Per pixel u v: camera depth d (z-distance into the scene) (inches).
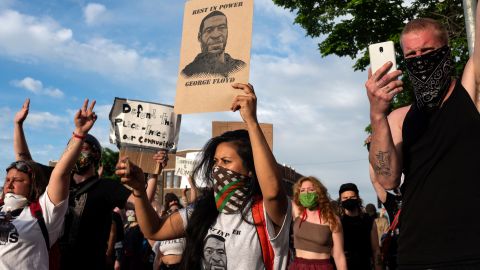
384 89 84.4
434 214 83.6
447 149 84.9
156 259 297.1
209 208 104.7
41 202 140.2
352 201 247.9
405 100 503.5
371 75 92.6
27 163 146.9
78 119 134.3
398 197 160.7
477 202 81.0
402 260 87.9
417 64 88.7
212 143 111.2
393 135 97.6
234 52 108.6
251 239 98.7
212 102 108.1
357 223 246.4
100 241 158.4
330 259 218.8
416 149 88.5
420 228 85.0
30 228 136.3
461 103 86.0
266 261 98.7
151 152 189.3
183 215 112.3
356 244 242.1
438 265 81.4
